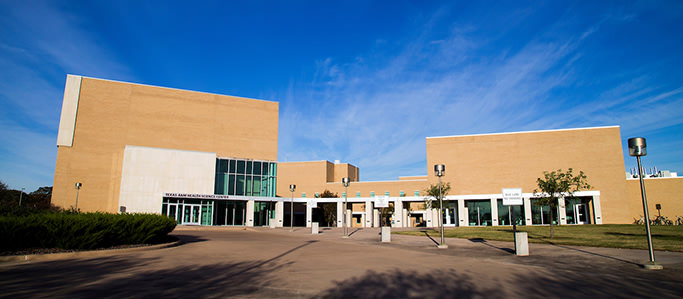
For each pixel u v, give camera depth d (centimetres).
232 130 5519
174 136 5178
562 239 1967
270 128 5772
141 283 884
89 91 4834
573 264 1123
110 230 1622
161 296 746
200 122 5350
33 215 1489
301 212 6575
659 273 966
